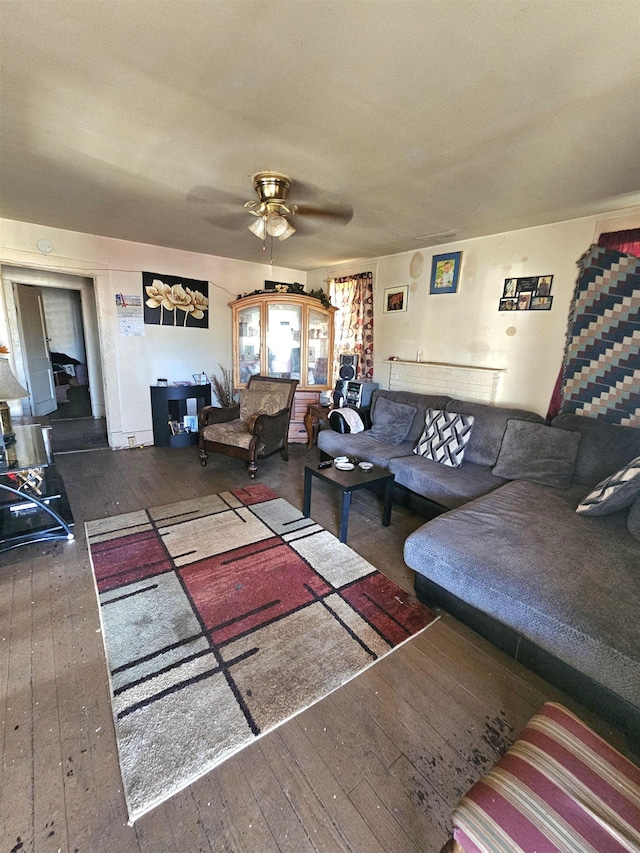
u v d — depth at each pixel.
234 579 2.11
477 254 3.30
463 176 2.06
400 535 2.64
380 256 4.23
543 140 1.67
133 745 1.24
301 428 4.94
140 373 4.42
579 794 0.80
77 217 3.12
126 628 1.74
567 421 2.63
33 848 0.99
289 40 1.14
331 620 1.83
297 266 5.16
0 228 3.29
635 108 1.41
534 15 1.01
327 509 3.01
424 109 1.47
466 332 3.46
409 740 1.29
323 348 4.93
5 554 2.27
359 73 1.28
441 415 3.17
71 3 1.03
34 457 2.36
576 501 2.25
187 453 4.35
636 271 2.41
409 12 1.02
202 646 1.65
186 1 1.01
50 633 1.69
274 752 1.24
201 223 3.20
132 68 1.29
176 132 1.71
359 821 1.07
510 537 1.83
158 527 2.63
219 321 4.88
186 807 1.09
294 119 1.57
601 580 1.53
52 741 1.25
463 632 1.78
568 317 2.77
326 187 2.26
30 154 1.96
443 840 1.03
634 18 1.00
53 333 8.23
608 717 1.32
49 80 1.36
